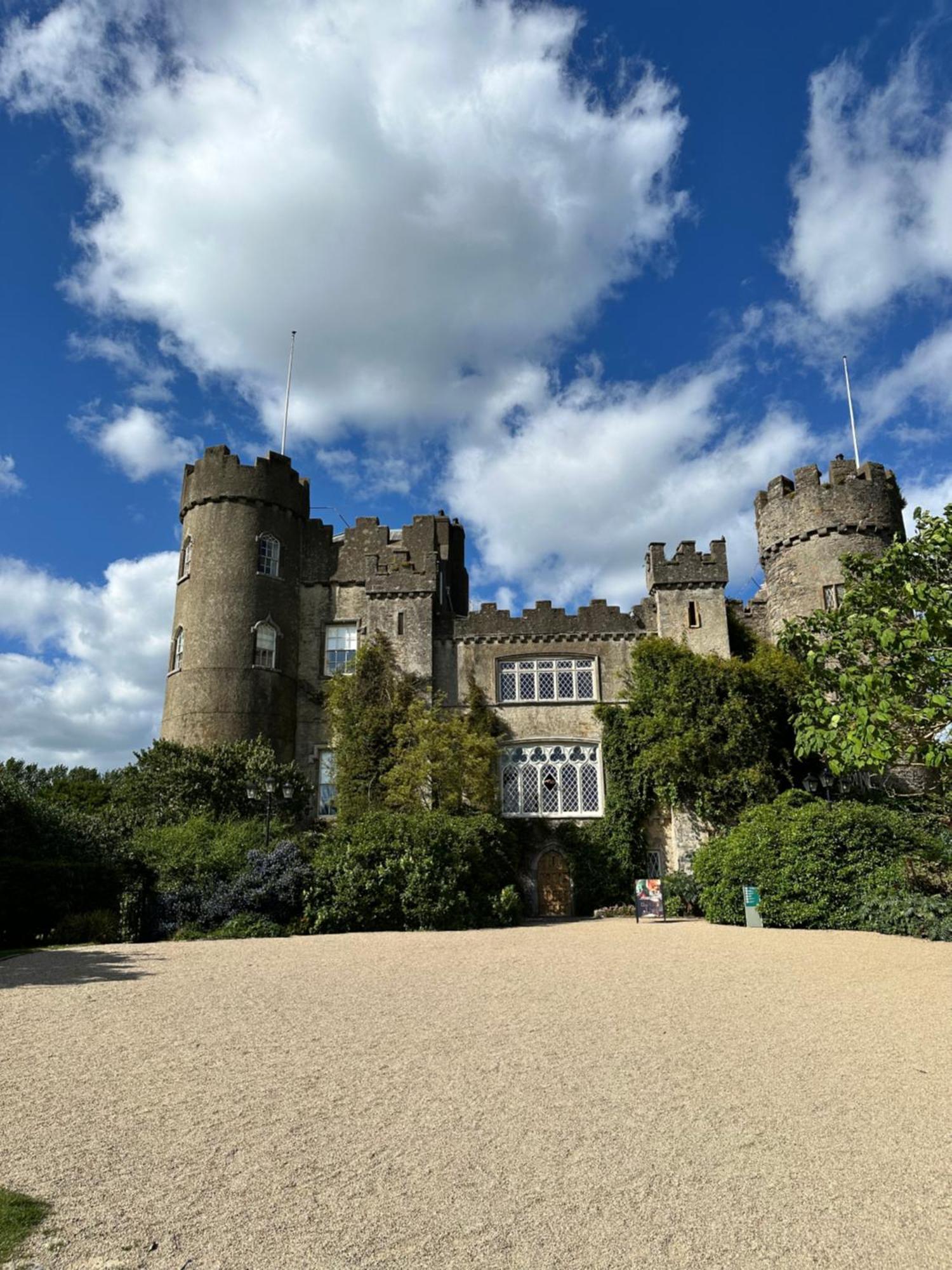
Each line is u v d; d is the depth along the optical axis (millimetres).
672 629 29938
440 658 30594
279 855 20891
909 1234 4555
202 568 30844
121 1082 7086
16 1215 4621
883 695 12656
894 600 14656
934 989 11086
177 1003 10359
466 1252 4336
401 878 20562
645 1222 4672
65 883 19516
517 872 26984
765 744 26328
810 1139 5895
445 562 34938
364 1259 4258
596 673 30109
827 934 17266
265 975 12562
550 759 29188
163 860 21312
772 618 31719
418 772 26141
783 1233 4566
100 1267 4148
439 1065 7609
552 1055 7965
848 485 30359
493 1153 5594
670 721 26938
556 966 13438
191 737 29094
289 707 30766
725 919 20578
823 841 19094
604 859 27438
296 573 32406
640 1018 9539
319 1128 6027
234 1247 4375
